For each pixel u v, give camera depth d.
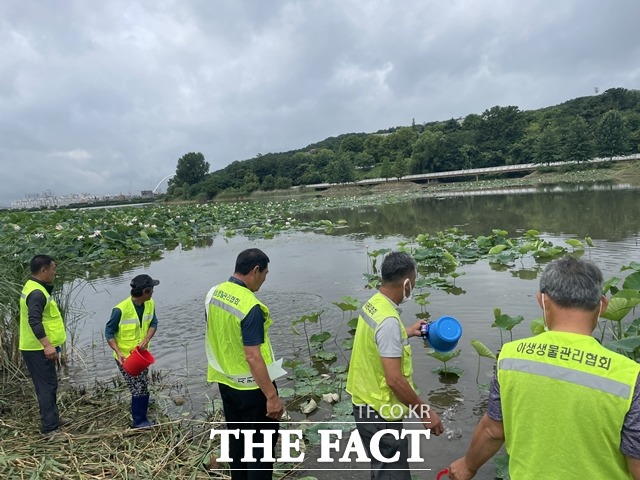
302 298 10.09
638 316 7.60
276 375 3.81
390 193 67.06
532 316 7.86
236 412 3.79
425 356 6.66
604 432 1.87
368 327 3.30
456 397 5.45
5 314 6.32
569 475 1.93
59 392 6.16
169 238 22.22
